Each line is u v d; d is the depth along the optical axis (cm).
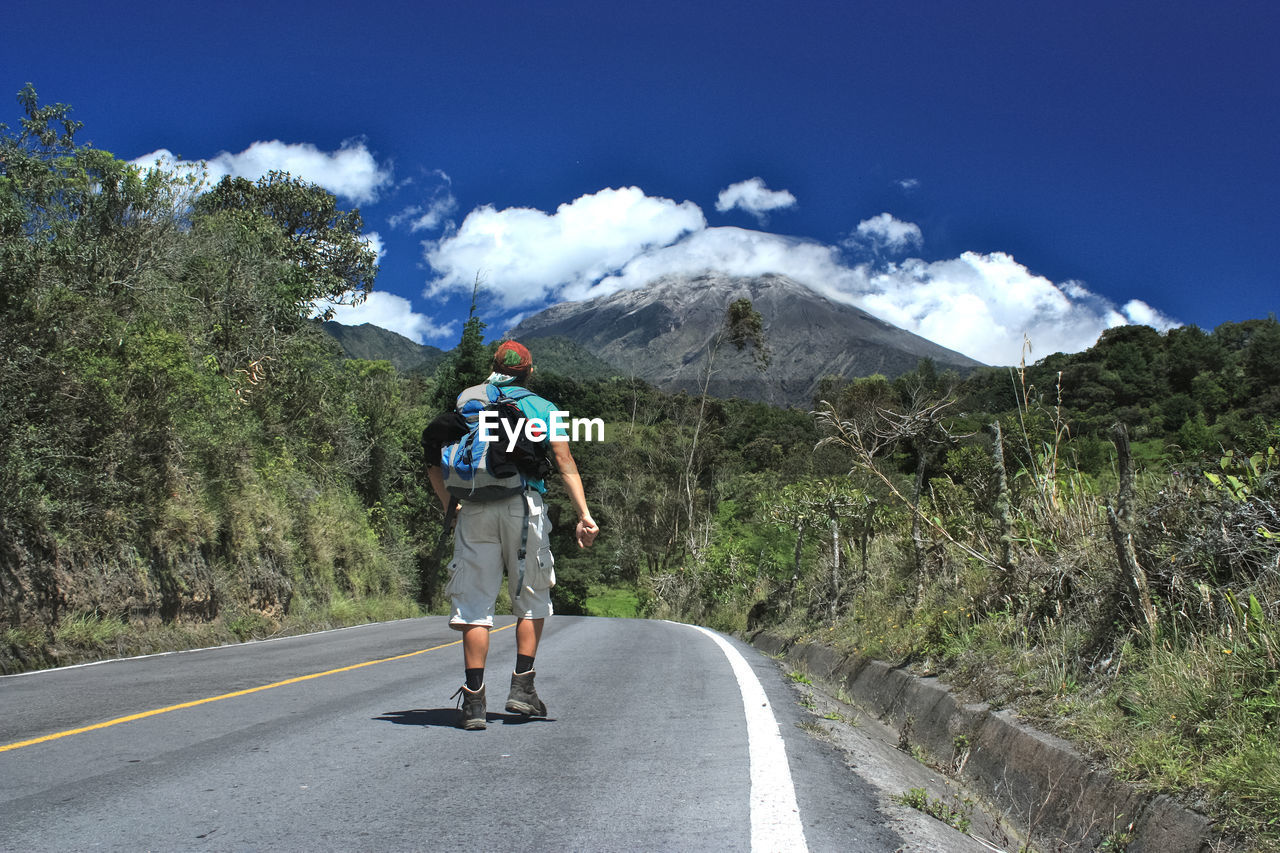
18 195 1395
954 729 572
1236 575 502
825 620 1177
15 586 916
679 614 2905
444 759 394
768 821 304
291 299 2391
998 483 755
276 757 398
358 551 2230
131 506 1180
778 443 7469
